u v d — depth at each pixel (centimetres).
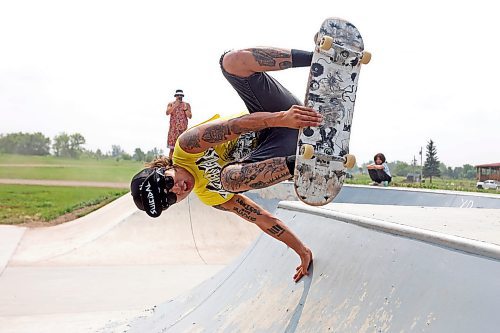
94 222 1175
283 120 266
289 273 338
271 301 327
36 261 847
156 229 971
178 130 1173
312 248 333
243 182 294
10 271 772
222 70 303
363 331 233
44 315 555
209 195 321
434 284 213
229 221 1016
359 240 290
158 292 665
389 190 902
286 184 1010
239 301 366
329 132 274
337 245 308
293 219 397
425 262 228
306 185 273
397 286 233
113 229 965
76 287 683
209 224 998
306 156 264
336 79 272
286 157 288
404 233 255
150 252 891
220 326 353
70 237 1060
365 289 254
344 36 270
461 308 192
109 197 1842
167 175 303
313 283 302
